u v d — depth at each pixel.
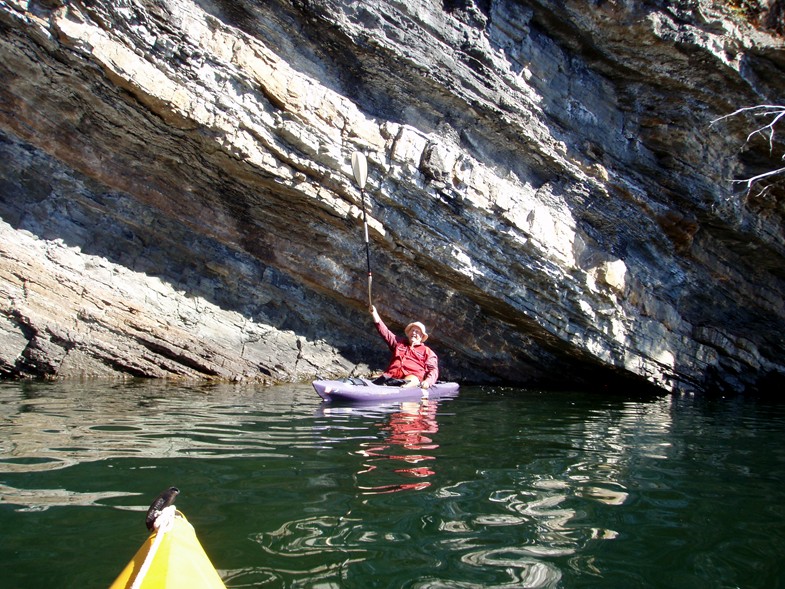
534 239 7.68
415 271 7.99
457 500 2.54
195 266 7.50
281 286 7.91
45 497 2.38
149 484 2.60
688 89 8.14
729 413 6.46
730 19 7.71
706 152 8.60
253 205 7.24
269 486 2.63
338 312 8.27
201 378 7.21
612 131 8.43
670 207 8.84
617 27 7.66
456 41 7.27
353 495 2.54
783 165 8.79
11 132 6.46
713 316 10.03
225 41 6.22
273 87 6.40
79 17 5.65
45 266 6.46
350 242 7.59
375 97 7.31
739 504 2.68
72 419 4.03
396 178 7.04
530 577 1.88
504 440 3.96
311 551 1.98
